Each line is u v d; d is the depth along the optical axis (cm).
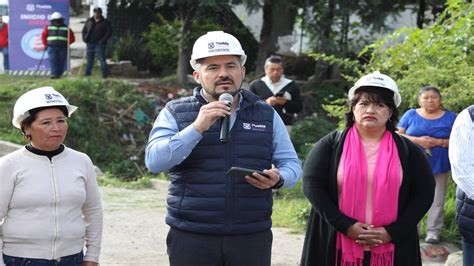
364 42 2000
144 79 2097
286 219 1004
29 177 480
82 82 1861
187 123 497
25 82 2002
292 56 2188
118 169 1730
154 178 1421
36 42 2145
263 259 501
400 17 2056
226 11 2247
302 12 1988
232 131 496
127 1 2197
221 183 487
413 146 519
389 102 508
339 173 509
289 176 503
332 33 1997
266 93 1135
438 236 885
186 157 483
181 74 2033
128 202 1156
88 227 509
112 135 1814
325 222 520
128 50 2222
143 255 840
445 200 944
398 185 505
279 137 515
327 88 2038
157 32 2222
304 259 529
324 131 1822
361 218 505
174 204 496
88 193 504
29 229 478
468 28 988
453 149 521
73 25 2933
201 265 493
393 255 510
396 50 1029
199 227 488
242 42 2261
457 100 916
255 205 493
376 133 516
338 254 515
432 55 991
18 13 2133
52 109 481
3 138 1688
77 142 1769
